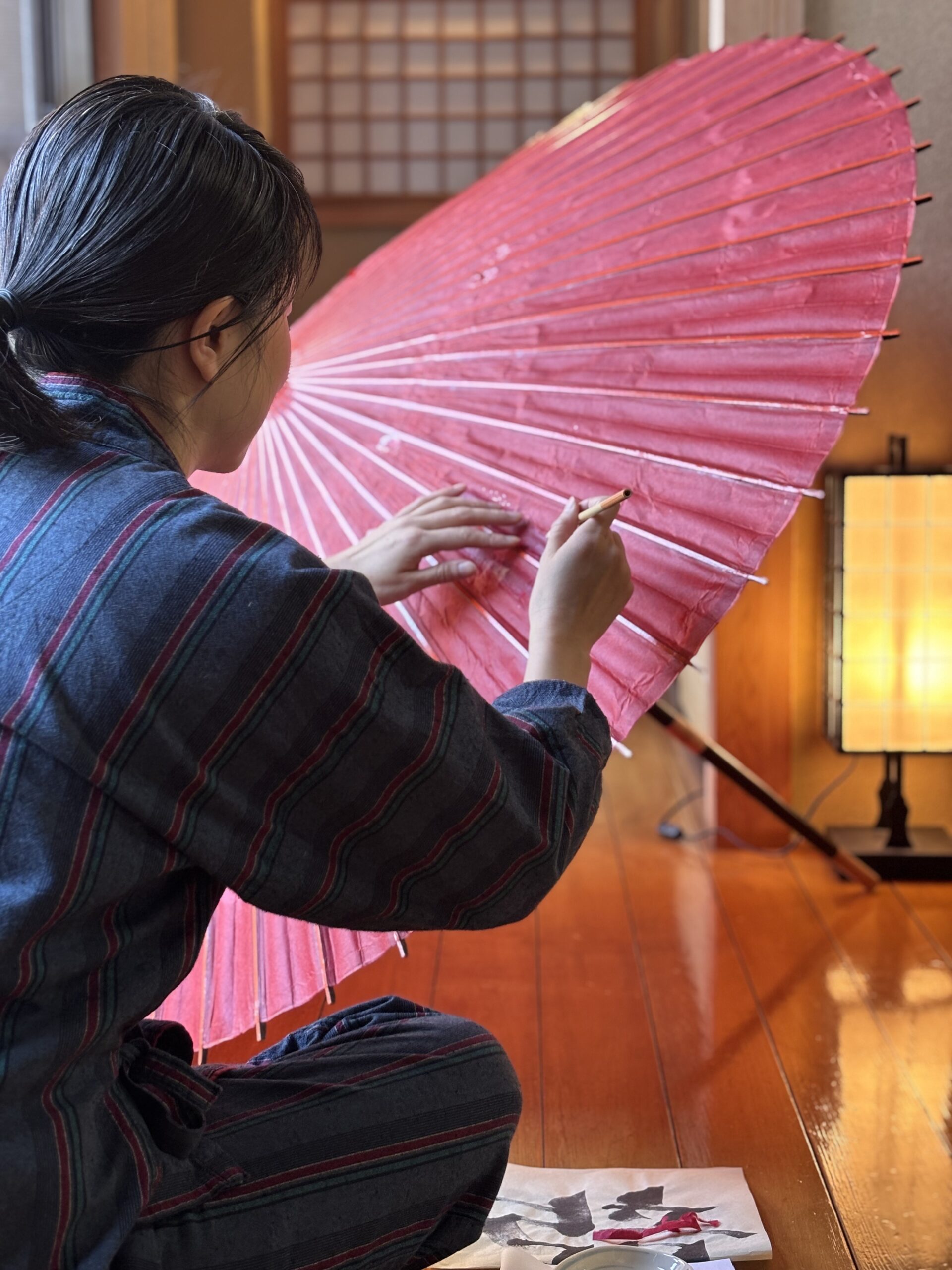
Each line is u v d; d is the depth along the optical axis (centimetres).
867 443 271
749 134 163
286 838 96
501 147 471
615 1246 140
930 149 251
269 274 104
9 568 92
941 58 246
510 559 134
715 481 128
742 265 146
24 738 88
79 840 88
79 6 394
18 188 101
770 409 130
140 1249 97
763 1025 207
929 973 225
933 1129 176
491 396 153
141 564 91
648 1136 176
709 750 238
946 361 262
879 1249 150
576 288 159
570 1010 214
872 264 134
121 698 89
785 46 180
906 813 270
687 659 120
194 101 104
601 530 118
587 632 116
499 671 126
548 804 102
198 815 92
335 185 472
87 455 97
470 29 465
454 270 183
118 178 97
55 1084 92
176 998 137
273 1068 116
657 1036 205
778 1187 163
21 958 87
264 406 112
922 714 264
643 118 188
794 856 283
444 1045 121
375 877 100
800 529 279
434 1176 115
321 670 92
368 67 466
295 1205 108
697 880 270
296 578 92
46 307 98
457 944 242
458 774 97
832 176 148
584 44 466
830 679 274
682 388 138
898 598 261
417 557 135
